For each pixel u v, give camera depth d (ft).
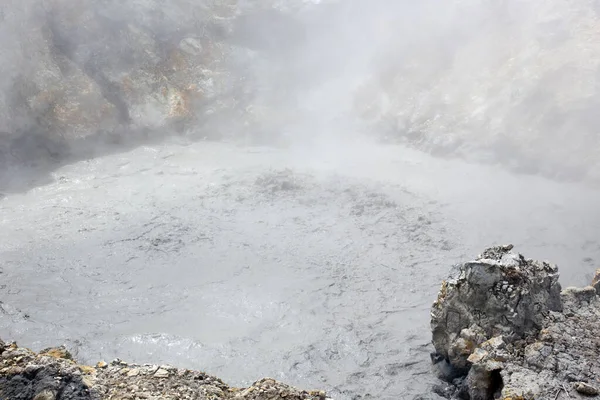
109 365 18.56
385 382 22.50
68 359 18.67
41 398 15.83
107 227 35.45
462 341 21.38
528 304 21.15
